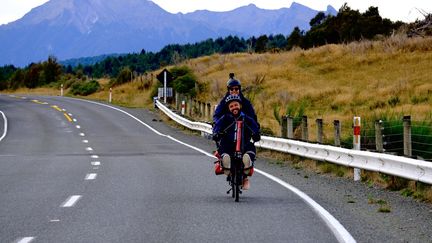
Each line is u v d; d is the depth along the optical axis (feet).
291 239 30.30
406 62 207.31
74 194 46.85
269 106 166.50
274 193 47.67
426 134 63.21
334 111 148.56
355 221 35.63
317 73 219.20
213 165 69.82
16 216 37.17
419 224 35.04
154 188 50.31
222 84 217.77
